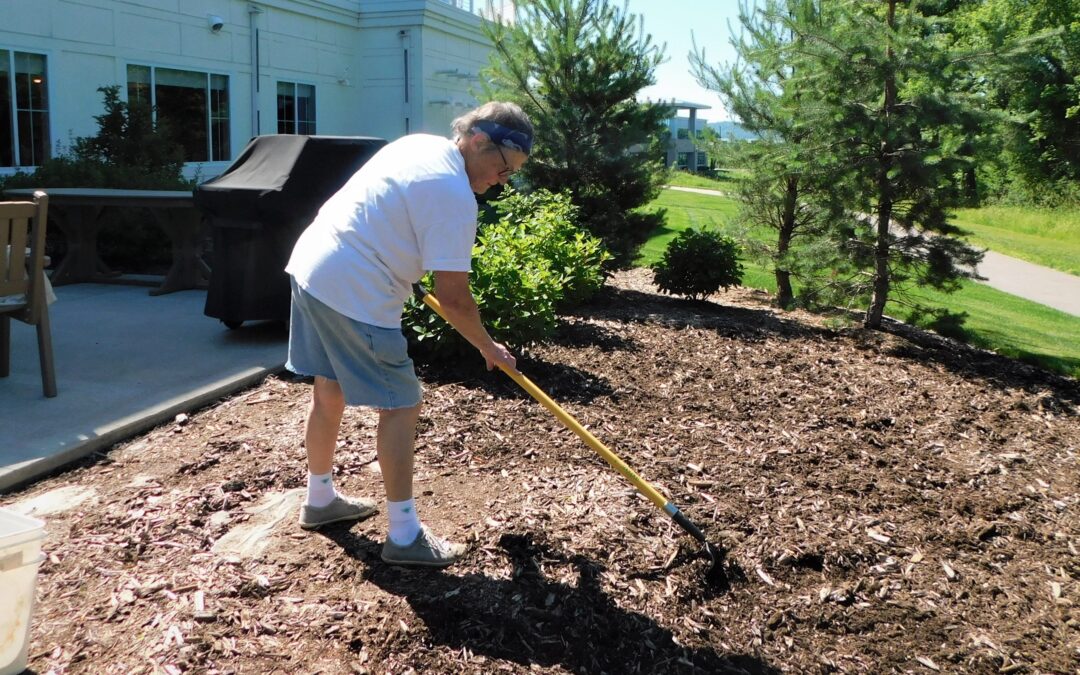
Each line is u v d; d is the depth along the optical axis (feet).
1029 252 61.36
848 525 12.06
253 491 11.73
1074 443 16.72
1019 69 22.98
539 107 30.37
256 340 19.11
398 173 9.04
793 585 10.46
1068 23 85.81
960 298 39.68
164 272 28.40
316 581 9.55
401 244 9.05
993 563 11.48
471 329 9.72
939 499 13.35
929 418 17.49
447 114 58.90
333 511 10.68
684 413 16.24
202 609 8.93
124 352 17.85
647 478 12.92
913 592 10.53
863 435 15.97
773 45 26.43
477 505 11.55
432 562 9.80
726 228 30.86
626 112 30.48
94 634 8.52
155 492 11.59
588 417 15.37
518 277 17.85
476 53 62.54
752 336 23.53
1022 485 14.26
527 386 10.28
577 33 29.99
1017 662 9.32
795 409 17.19
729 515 11.87
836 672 8.97
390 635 8.61
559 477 12.71
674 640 9.11
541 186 30.55
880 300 25.26
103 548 10.12
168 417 14.29
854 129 23.36
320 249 9.28
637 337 22.24
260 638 8.54
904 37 22.52
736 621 9.66
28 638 7.86
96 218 26.00
